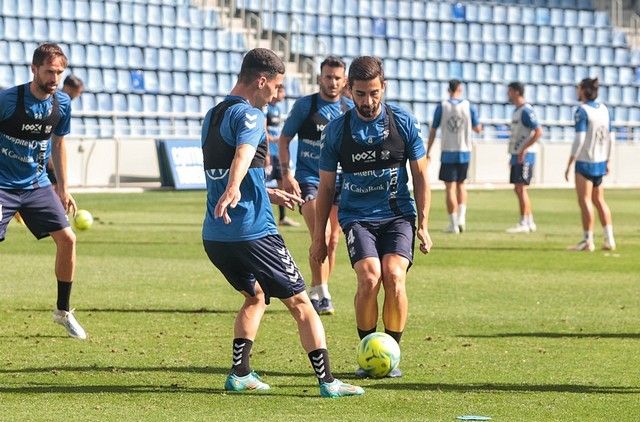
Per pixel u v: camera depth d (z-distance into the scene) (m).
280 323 20.19
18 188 18.33
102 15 66.00
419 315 21.36
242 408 13.41
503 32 78.62
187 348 17.61
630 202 57.62
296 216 47.59
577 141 33.81
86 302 22.50
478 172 66.56
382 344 15.20
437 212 49.81
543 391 14.55
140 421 12.67
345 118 15.59
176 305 22.25
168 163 57.62
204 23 69.44
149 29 66.62
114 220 42.12
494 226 42.88
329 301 21.62
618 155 70.81
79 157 55.94
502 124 74.19
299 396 14.16
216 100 66.06
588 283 26.53
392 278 15.38
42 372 15.60
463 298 23.80
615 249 34.69
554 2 83.00
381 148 15.55
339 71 21.77
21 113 17.86
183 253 31.73
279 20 72.31
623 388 14.80
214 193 14.13
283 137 22.02
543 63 77.69
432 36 76.62
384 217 15.84
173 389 14.55
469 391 14.52
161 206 48.84
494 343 18.31
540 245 35.66
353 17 74.44
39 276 26.47
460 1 79.00
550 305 22.84
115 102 62.94
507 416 13.07
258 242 14.02
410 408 13.46
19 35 63.03
